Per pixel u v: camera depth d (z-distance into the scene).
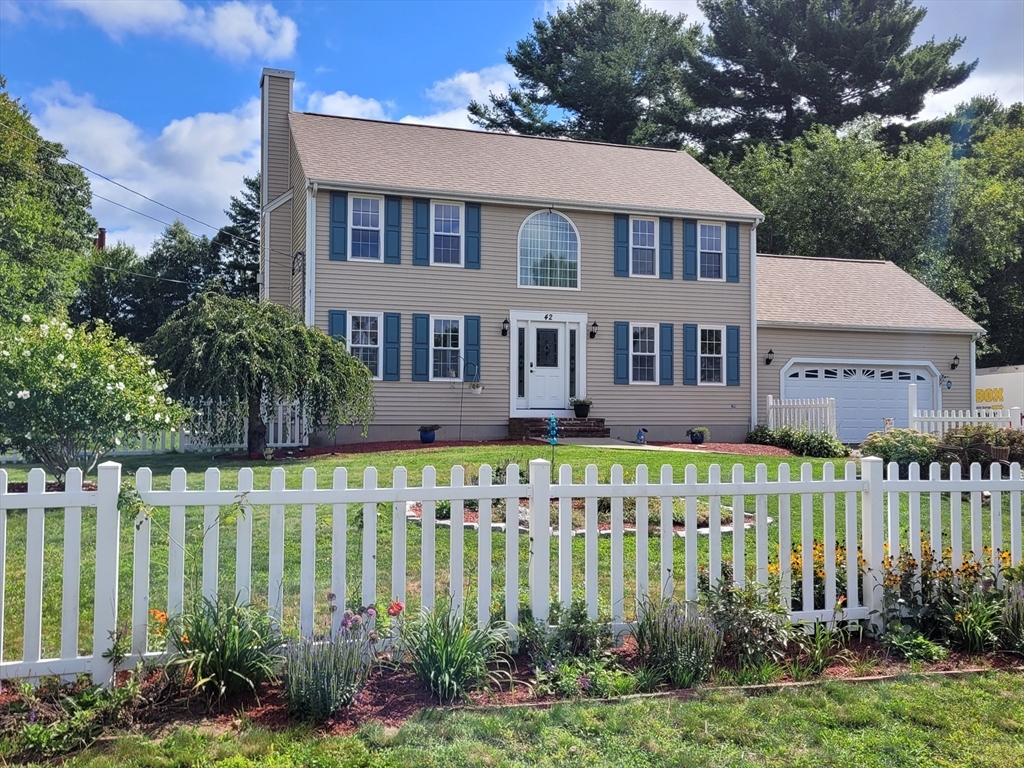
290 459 14.34
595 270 20.27
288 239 21.31
